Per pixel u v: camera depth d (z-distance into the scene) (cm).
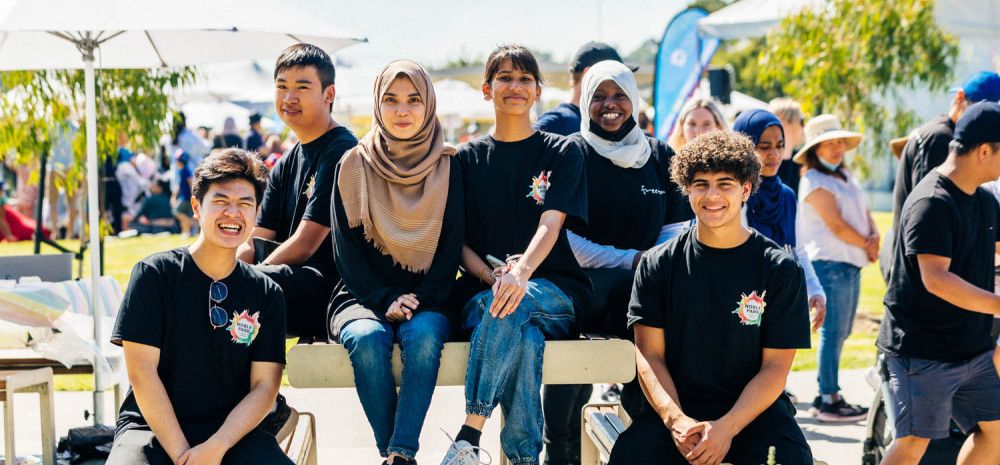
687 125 589
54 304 501
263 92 1744
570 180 412
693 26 853
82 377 761
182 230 1770
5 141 896
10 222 1588
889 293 450
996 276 480
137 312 360
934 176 432
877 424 487
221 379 372
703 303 379
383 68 408
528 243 416
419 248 404
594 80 448
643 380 386
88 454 523
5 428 453
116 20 479
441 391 728
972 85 534
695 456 360
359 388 381
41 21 469
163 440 356
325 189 433
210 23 494
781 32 1077
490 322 383
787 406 402
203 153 1658
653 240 456
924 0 1062
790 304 375
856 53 1092
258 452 364
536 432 388
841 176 641
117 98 896
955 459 479
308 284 428
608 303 433
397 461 365
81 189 958
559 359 395
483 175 417
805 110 1118
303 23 554
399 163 405
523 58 411
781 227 527
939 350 432
